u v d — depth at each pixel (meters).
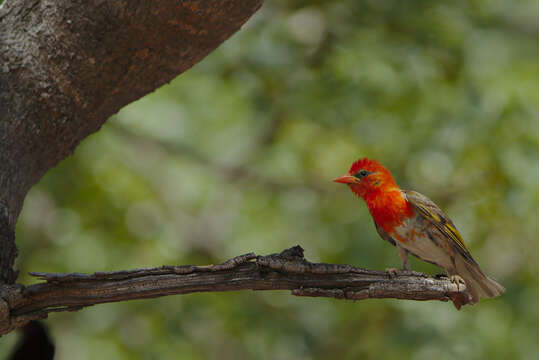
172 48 4.46
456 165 12.91
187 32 4.38
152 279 4.25
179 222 16.20
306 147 14.66
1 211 4.30
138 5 4.25
